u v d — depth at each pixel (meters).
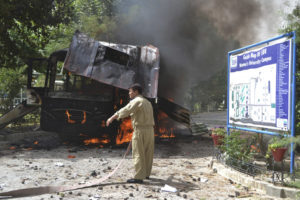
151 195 4.39
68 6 12.90
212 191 4.70
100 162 6.85
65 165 6.47
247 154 5.94
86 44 8.66
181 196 4.41
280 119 4.89
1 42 11.24
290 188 4.34
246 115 5.86
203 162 7.08
